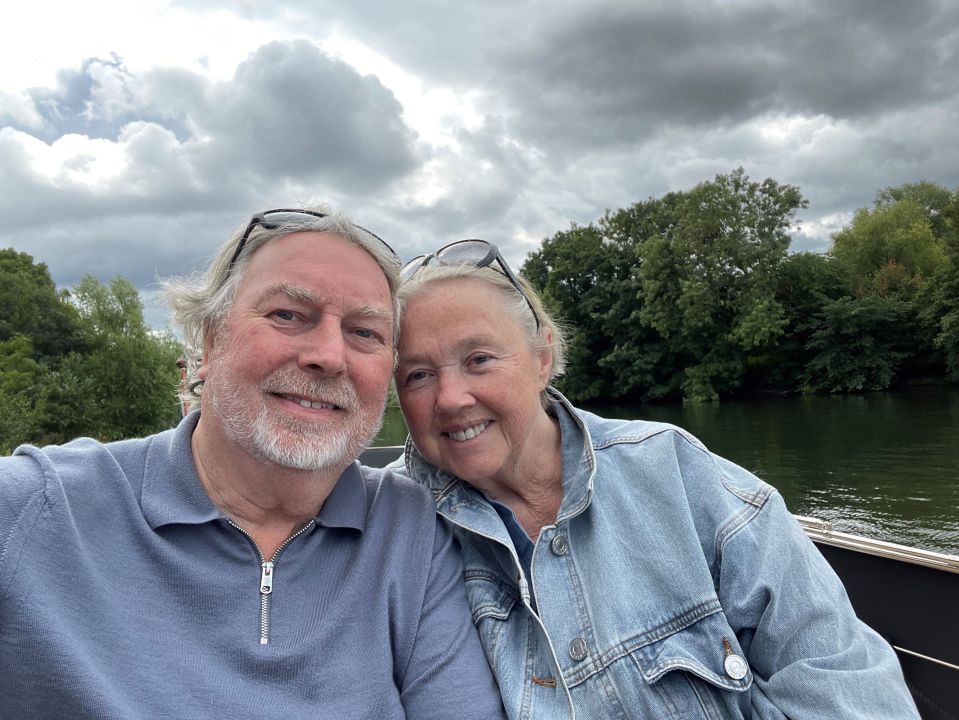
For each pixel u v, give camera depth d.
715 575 0.56
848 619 0.53
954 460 6.25
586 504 0.58
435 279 0.61
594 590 0.56
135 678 0.45
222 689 0.47
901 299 14.35
